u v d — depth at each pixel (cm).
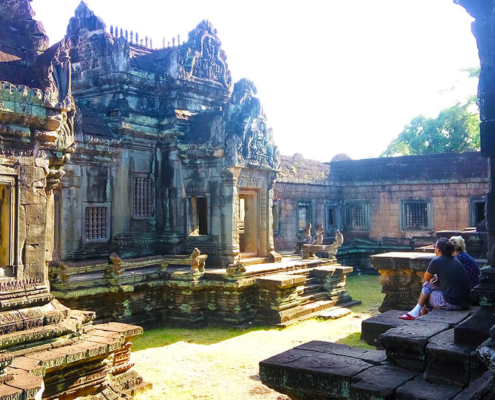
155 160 1616
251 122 1606
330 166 2811
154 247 1597
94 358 720
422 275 1286
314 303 1538
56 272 1191
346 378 474
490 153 564
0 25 783
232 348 1130
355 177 2717
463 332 488
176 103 1678
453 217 2430
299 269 1633
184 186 1609
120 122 1479
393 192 2603
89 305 1245
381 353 548
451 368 466
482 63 577
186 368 976
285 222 2331
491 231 562
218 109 1670
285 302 1398
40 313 727
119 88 1562
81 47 1655
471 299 703
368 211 2677
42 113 738
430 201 2492
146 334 1294
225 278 1381
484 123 570
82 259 1389
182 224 1611
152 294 1388
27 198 736
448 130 3609
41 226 756
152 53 1806
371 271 2558
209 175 1562
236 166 1516
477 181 2356
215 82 1811
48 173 775
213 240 1559
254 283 1406
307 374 494
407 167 2591
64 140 805
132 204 1534
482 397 373
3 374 554
